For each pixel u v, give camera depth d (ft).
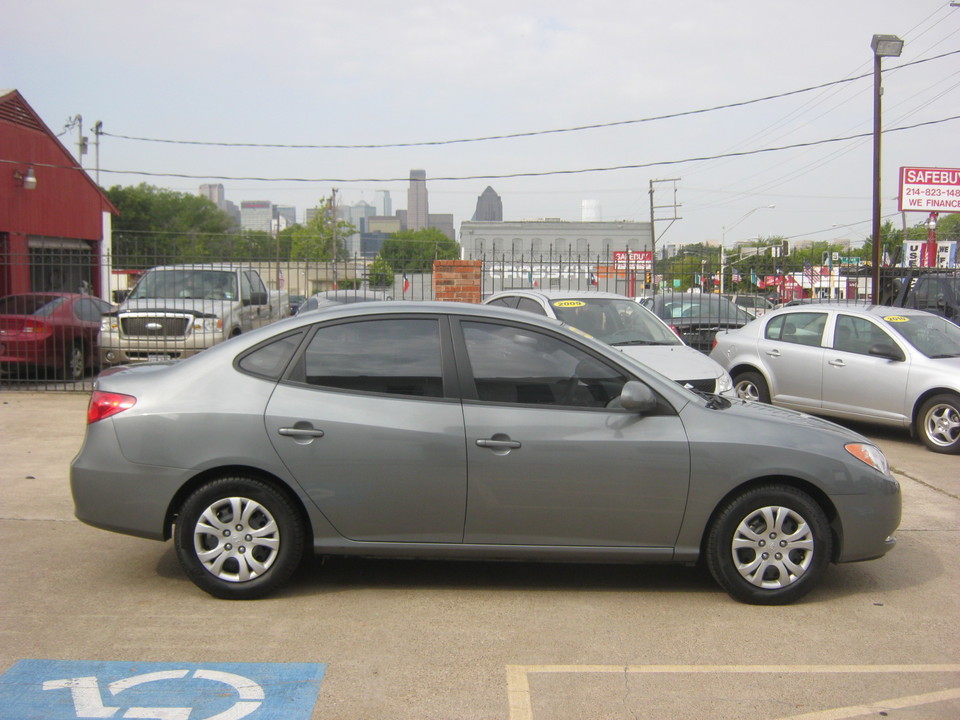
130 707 12.11
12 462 27.81
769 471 16.20
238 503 16.08
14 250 71.36
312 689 12.75
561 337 16.80
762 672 13.62
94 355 48.47
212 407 16.07
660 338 32.76
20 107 72.69
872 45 53.52
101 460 16.17
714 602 16.70
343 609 15.96
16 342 43.14
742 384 37.83
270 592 16.38
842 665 13.93
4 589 16.74
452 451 15.98
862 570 18.86
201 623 15.15
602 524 16.24
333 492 16.01
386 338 16.70
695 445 16.16
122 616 15.43
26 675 13.05
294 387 16.30
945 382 31.04
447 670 13.50
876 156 53.47
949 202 54.44
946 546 20.68
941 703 12.67
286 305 56.39
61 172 79.10
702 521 16.29
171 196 322.34
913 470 28.78
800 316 36.47
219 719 11.83
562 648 14.42
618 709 12.33
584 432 16.14
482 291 48.85
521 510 16.12
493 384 16.43
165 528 16.15
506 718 12.01
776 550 16.40
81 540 19.94
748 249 142.10
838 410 34.19
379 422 16.01
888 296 51.52
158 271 47.91
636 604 16.52
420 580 17.66
